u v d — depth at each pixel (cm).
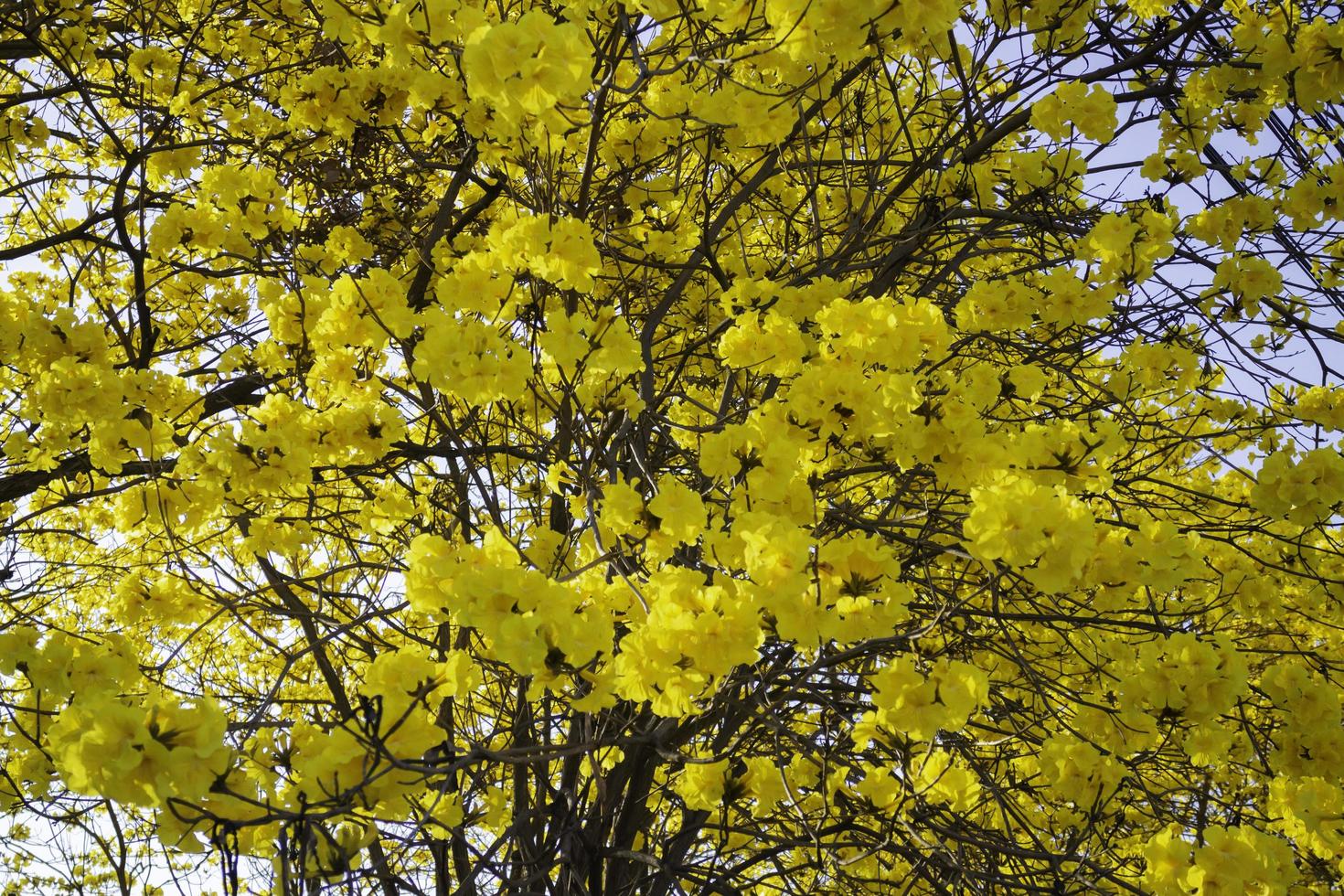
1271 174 406
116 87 482
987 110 383
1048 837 434
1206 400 473
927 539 352
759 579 200
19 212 571
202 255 465
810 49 234
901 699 212
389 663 196
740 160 442
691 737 367
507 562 217
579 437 316
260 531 341
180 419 350
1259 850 237
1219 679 246
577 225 272
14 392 391
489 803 308
